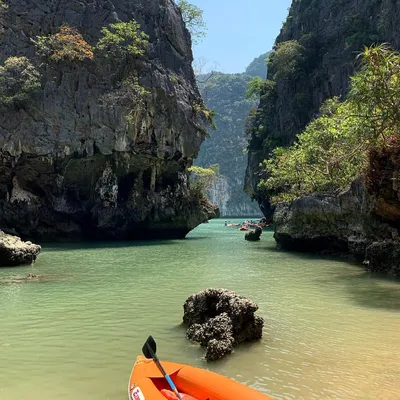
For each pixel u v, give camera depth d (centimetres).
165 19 3881
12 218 3222
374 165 1509
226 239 3559
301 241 2359
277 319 888
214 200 13238
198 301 827
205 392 473
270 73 7225
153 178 3647
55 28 3369
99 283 1320
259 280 1376
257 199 6650
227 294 790
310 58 6056
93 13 3503
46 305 1015
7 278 1420
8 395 539
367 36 5172
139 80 3441
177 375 514
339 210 1972
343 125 1598
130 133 3266
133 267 1719
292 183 2777
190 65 4141
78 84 3219
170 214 3731
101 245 2942
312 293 1158
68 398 531
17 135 3023
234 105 14738
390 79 1366
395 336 772
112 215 3453
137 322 864
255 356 670
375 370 616
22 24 3291
